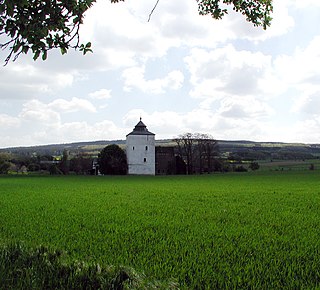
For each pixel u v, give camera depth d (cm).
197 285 793
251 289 777
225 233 1391
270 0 915
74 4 628
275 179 6831
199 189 4344
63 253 877
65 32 645
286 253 1062
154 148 12025
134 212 2127
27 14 606
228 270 885
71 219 1844
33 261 821
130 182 6462
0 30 606
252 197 3150
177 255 1033
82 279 724
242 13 941
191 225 1605
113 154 11444
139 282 707
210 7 958
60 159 12362
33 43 612
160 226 1583
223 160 12706
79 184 5800
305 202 2667
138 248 1143
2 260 835
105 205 2562
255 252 1072
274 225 1595
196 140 11762
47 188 4759
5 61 615
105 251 1105
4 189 4578
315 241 1227
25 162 13675
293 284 792
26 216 1973
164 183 5991
